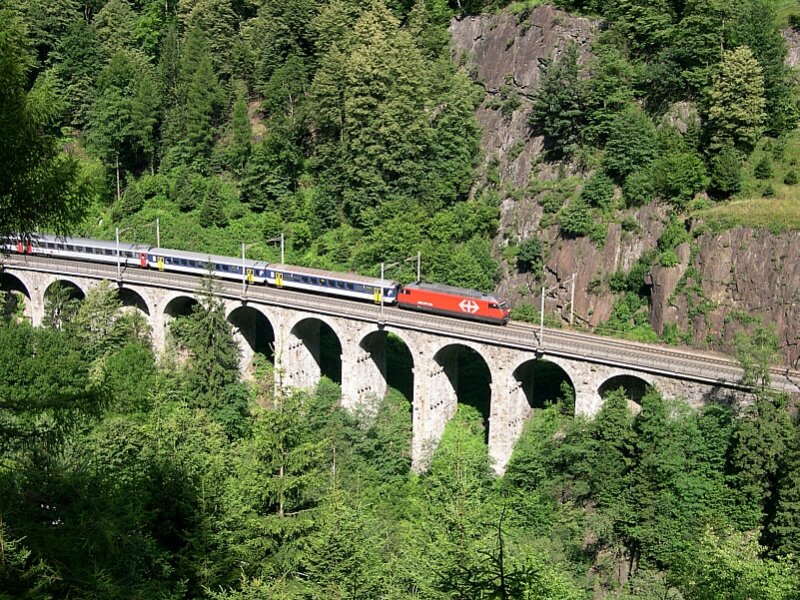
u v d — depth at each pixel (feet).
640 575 190.49
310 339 301.63
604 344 248.52
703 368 223.51
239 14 485.15
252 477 136.67
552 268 317.01
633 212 305.53
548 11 369.91
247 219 386.93
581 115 334.44
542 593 92.38
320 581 118.11
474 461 230.89
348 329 277.03
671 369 225.97
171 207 400.47
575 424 222.07
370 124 363.56
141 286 316.40
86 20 496.64
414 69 366.84
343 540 120.06
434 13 414.21
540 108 338.75
